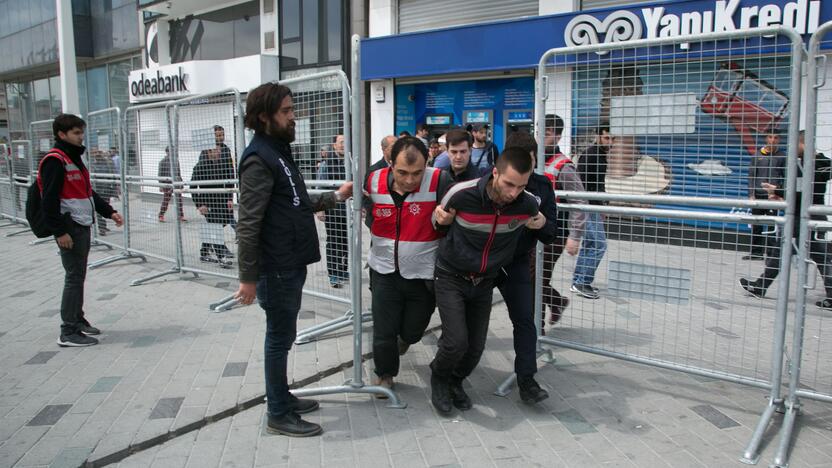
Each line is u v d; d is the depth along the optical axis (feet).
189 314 18.08
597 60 12.67
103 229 31.48
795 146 10.26
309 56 44.16
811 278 10.57
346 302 16.88
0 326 17.29
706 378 13.12
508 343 15.49
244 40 50.39
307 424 10.74
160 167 23.72
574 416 11.42
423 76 37.06
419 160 10.58
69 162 15.10
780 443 9.96
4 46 81.00
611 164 12.89
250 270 9.70
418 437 10.62
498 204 10.12
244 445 10.38
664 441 10.46
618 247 13.57
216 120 20.18
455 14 36.60
